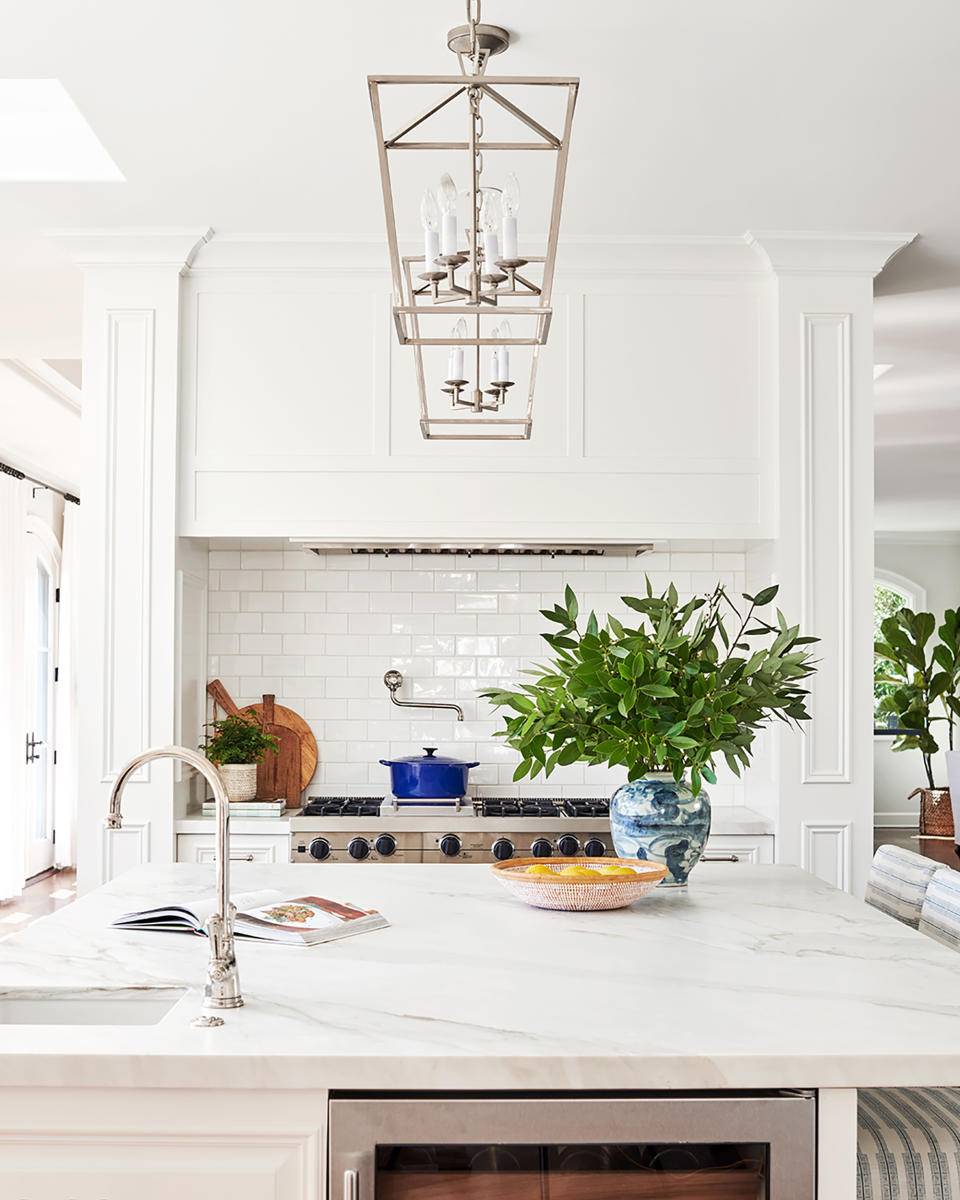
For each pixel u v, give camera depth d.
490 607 4.93
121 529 4.30
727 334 4.42
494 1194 1.65
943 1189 1.95
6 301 4.92
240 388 4.38
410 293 2.34
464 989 1.95
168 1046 1.65
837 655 4.30
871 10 2.83
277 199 3.97
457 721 4.91
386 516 4.36
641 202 3.99
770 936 2.35
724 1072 1.62
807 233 4.26
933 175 3.78
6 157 3.83
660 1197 1.66
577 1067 1.62
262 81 3.17
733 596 4.93
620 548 4.68
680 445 4.39
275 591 4.91
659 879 2.59
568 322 4.40
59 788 9.40
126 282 4.34
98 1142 1.65
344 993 1.92
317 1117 1.65
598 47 2.99
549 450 4.38
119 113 3.36
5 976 2.05
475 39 2.22
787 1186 1.67
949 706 9.53
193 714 4.62
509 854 4.15
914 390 6.60
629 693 2.67
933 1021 1.78
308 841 4.27
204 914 2.35
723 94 3.24
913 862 2.94
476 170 2.09
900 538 13.33
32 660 8.93
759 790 4.55
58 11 2.84
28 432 7.51
